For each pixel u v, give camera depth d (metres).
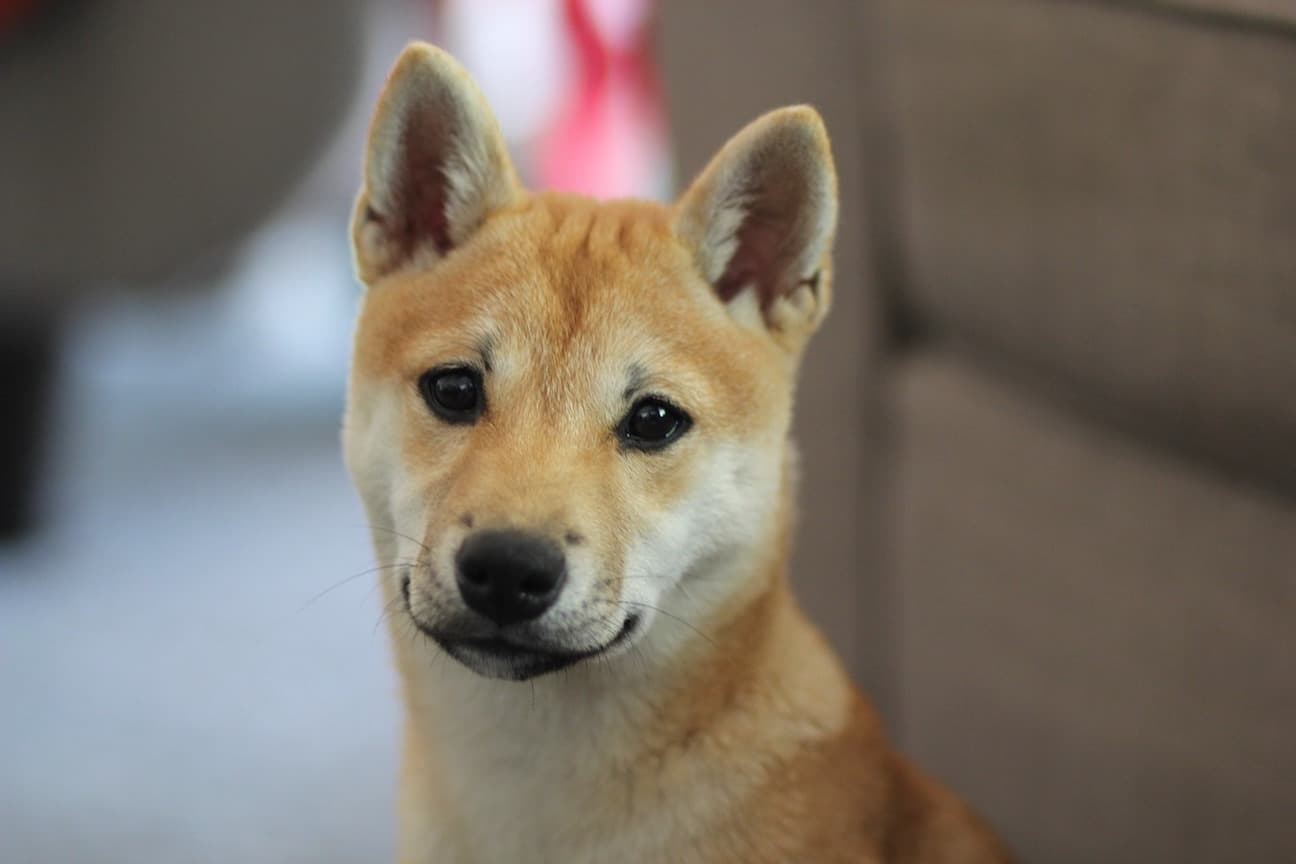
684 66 0.97
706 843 0.72
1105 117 0.80
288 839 0.94
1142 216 0.80
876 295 0.92
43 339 1.24
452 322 0.71
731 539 0.72
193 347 1.75
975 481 0.88
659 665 0.72
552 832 0.72
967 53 0.84
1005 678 0.88
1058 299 0.83
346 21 1.25
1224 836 0.80
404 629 0.73
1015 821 0.88
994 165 0.84
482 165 0.74
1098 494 0.84
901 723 0.93
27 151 1.20
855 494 0.93
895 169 0.90
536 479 0.68
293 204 1.30
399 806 0.76
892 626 0.93
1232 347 0.78
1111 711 0.84
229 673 1.08
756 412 0.73
